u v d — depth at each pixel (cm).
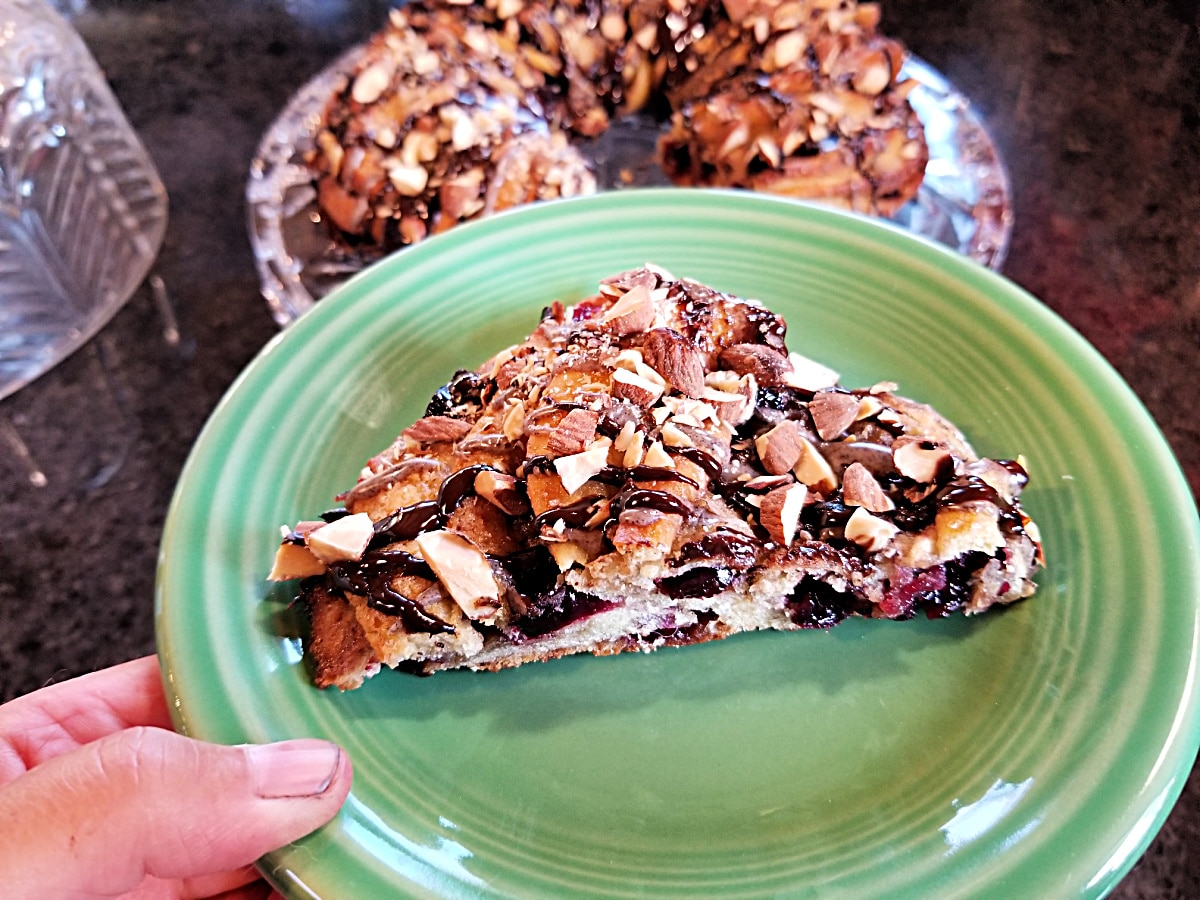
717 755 16
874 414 18
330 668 16
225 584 17
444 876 14
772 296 22
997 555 16
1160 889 18
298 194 30
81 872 13
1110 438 18
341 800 14
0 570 25
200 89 37
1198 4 35
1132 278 27
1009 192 29
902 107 28
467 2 29
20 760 18
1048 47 34
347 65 32
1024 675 16
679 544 16
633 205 24
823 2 28
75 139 30
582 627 17
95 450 27
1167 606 16
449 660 17
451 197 27
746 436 18
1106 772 14
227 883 18
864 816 15
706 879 14
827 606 17
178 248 32
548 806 15
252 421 20
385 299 22
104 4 40
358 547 17
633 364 18
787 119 27
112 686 19
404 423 20
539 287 23
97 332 30
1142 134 31
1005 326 20
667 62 30
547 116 29
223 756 13
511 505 17
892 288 22
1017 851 14
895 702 16
